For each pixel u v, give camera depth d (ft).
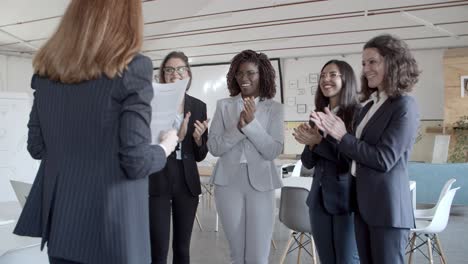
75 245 3.87
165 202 7.57
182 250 7.79
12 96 10.51
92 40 3.81
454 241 15.53
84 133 3.90
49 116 4.17
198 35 24.68
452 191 10.89
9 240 5.47
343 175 7.07
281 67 32.48
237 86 8.00
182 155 7.77
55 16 21.11
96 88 3.84
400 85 5.83
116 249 3.81
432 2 18.47
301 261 12.88
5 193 10.34
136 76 3.88
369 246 6.06
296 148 32.17
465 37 25.05
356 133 6.44
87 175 3.89
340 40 25.98
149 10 19.54
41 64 4.21
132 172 3.88
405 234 5.75
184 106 7.97
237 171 7.47
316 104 8.23
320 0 18.21
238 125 7.35
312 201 7.50
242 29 23.20
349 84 7.69
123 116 3.83
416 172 20.62
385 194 5.63
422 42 26.53
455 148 26.89
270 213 7.46
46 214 4.11
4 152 10.33
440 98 28.53
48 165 4.24
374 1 18.28
